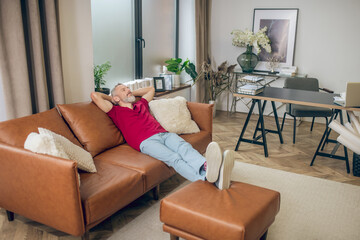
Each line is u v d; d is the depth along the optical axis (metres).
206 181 2.04
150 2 4.45
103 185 1.92
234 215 1.63
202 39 5.10
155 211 2.36
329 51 4.89
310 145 3.94
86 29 2.96
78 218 1.74
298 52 5.07
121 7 3.91
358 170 3.04
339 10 4.72
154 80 4.35
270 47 4.88
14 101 2.35
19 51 2.30
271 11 5.07
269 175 3.01
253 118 5.20
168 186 2.77
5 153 1.85
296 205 2.48
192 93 5.30
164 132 2.63
